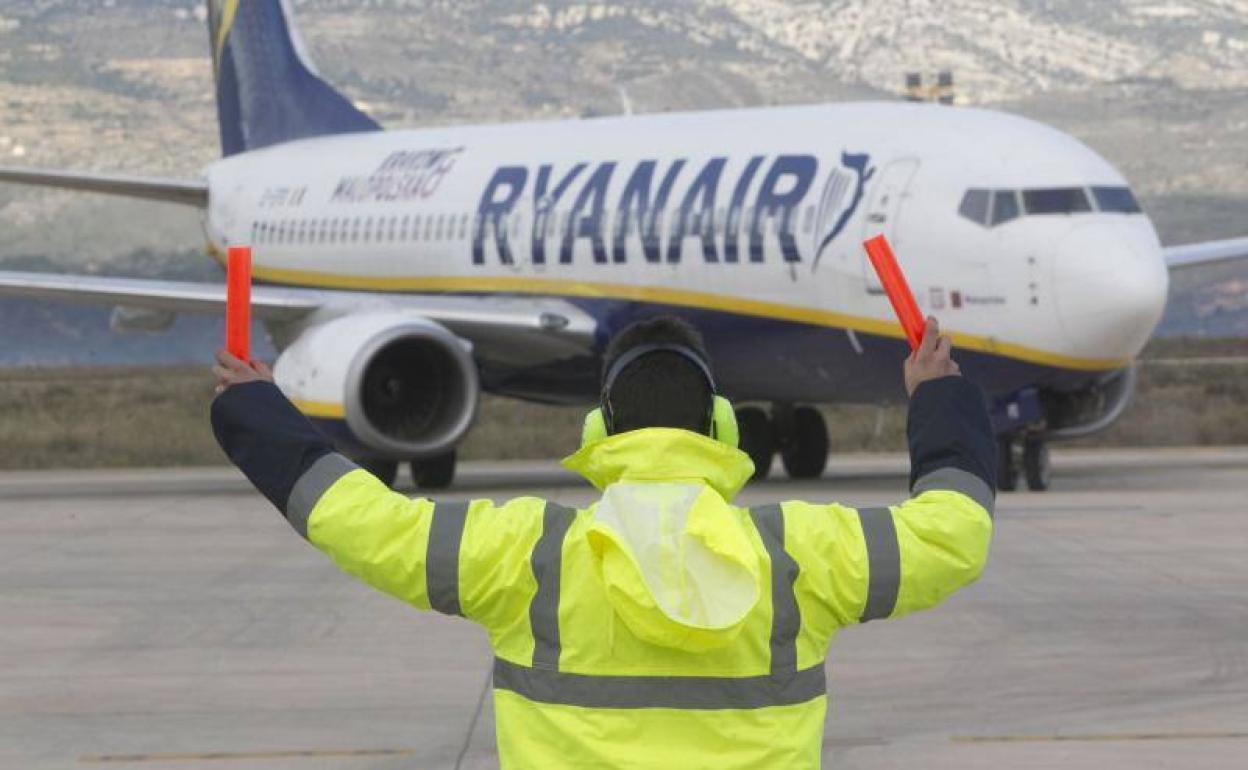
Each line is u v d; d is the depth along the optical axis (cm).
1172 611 3838
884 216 6369
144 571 4666
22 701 3077
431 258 8125
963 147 6325
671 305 7056
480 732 2822
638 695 1316
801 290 6612
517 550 1332
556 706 1322
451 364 6912
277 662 3397
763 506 1360
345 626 3788
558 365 7506
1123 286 5944
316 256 8850
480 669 3309
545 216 7556
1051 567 4475
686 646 1270
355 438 6675
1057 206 6109
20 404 17838
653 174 7194
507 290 7744
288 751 2714
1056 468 7969
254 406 1360
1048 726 2816
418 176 8362
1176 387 17888
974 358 6231
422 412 7062
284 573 4609
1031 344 6084
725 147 7044
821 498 6400
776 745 1317
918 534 1337
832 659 3369
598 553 1298
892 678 3194
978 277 6156
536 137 7969
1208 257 8019
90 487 8050
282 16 9688
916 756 2641
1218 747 2666
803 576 1328
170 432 12706
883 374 6562
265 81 9731
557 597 1326
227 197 9588
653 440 1329
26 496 7338
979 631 3625
